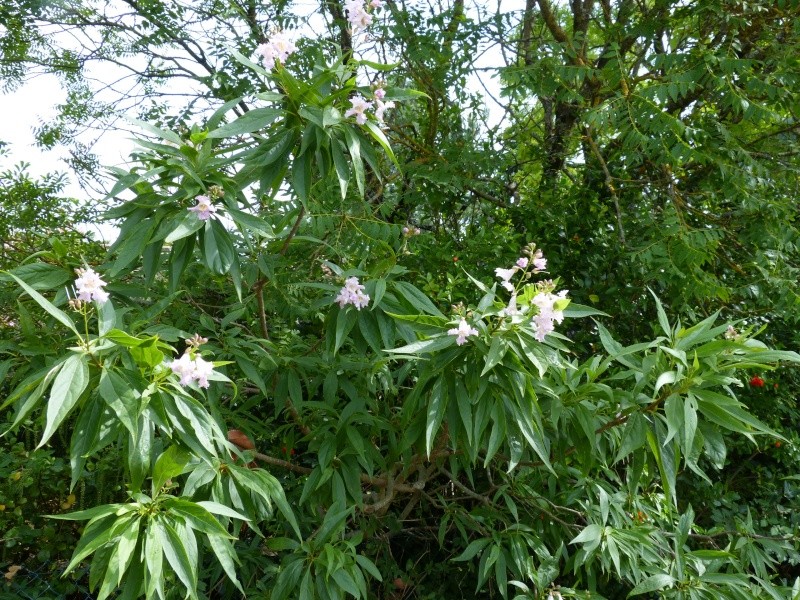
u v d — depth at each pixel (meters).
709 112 4.70
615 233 4.34
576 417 2.28
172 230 1.88
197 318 2.94
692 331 2.12
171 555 1.63
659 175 4.73
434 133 4.97
